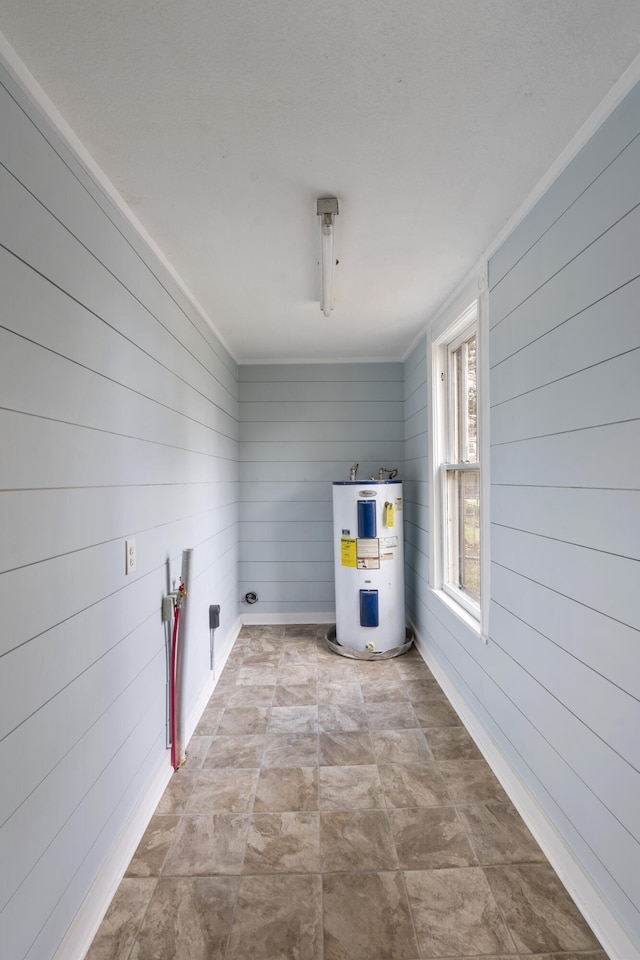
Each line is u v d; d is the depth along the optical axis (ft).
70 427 4.17
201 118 4.25
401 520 11.29
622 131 3.93
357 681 9.63
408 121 4.37
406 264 7.45
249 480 13.23
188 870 4.99
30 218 3.62
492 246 6.66
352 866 5.02
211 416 9.87
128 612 5.39
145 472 5.99
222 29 3.41
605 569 4.20
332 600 13.34
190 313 8.31
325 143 4.65
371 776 6.52
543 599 5.28
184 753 6.87
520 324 5.85
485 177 5.24
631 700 3.86
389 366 13.20
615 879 4.04
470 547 8.97
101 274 4.86
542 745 5.29
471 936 4.26
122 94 3.94
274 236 6.44
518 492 5.91
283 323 10.18
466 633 7.86
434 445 9.98
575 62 3.75
